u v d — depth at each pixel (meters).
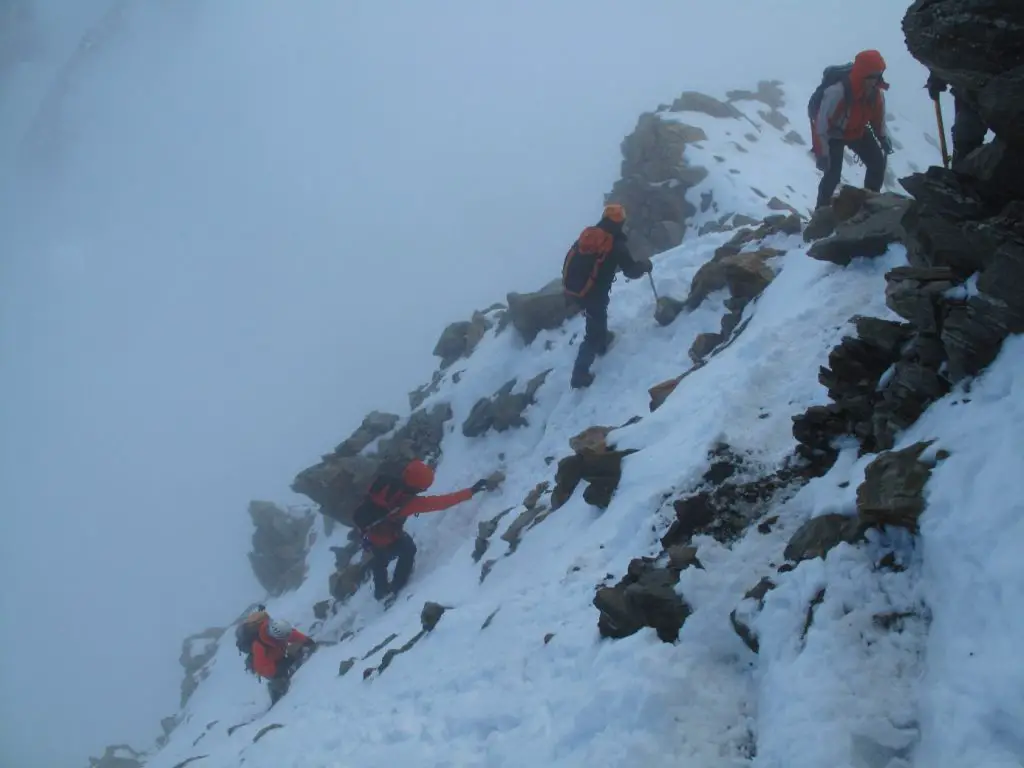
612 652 5.11
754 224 13.59
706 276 11.55
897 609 4.18
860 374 5.82
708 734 4.30
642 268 11.70
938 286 5.29
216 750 9.62
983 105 4.86
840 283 7.68
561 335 13.84
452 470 13.57
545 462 11.70
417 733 6.16
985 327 4.78
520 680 5.90
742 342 8.34
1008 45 4.77
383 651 9.02
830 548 4.73
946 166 6.13
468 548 10.94
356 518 11.77
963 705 3.54
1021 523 3.87
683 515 5.89
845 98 9.52
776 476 5.89
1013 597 3.68
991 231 5.00
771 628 4.55
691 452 6.72
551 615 6.41
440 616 8.19
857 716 3.80
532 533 8.71
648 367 11.52
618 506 7.04
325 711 8.17
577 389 12.22
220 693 14.75
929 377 5.08
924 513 4.30
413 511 11.77
